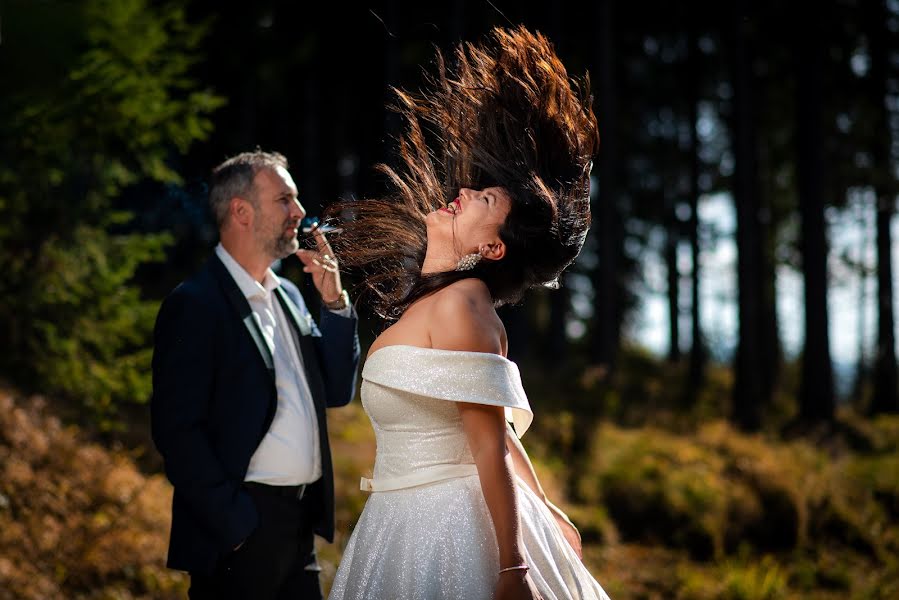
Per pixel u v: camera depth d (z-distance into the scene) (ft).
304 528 9.45
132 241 19.83
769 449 38.78
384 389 6.31
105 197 19.43
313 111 54.08
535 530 6.39
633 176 77.77
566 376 49.98
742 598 23.11
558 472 31.17
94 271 19.21
